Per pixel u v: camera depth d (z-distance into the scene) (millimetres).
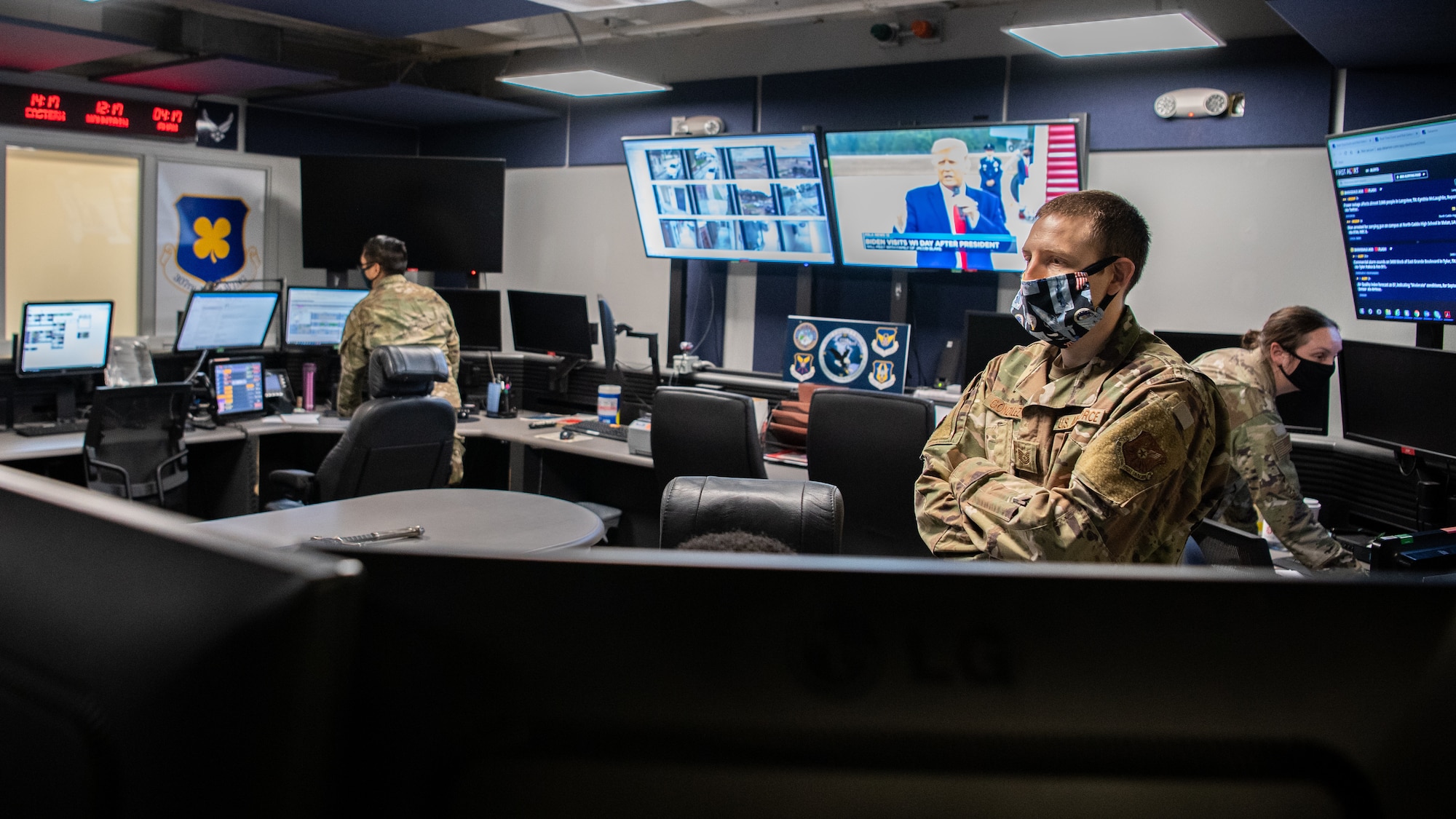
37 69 5223
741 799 485
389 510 2920
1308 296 3980
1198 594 486
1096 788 485
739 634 483
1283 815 487
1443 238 2865
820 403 3336
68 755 425
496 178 6117
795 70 5266
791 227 5082
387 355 3725
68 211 5828
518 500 3123
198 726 391
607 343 5277
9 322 5621
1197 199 4195
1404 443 2850
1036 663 485
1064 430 1292
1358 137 3068
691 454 3656
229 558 405
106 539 446
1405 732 490
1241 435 2457
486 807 485
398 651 486
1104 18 3449
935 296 4992
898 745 483
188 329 4875
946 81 4793
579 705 484
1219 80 4109
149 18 5445
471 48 6246
